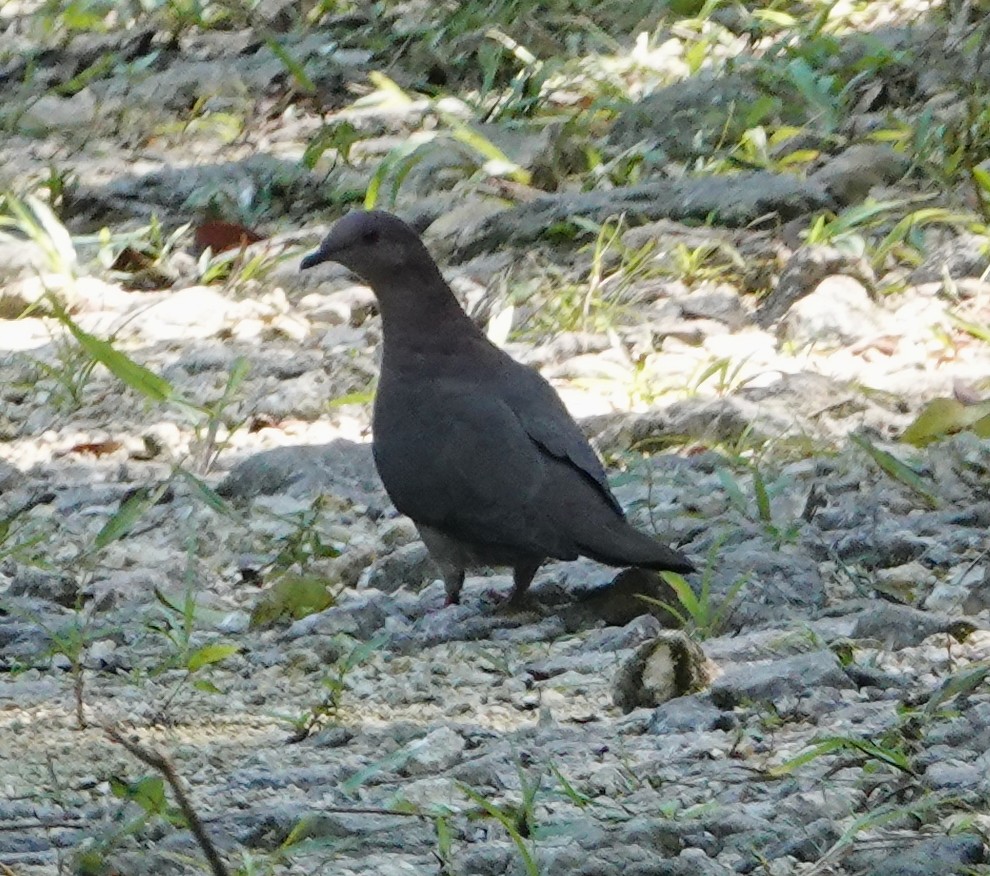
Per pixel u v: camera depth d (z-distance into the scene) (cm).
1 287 1680
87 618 1070
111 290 1686
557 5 2247
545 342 1496
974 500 1161
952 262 1545
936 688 869
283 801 800
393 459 1074
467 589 1111
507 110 1970
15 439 1401
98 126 2128
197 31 2402
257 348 1530
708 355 1447
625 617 1047
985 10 1995
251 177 1884
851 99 1897
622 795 795
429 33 2202
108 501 1252
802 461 1229
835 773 802
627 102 1912
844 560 1080
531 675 969
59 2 2452
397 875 726
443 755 845
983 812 752
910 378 1359
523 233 1702
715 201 1694
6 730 909
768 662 933
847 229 1595
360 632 1046
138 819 745
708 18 2164
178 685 973
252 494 1254
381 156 1936
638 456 1245
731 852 736
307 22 2369
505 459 1047
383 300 1108
